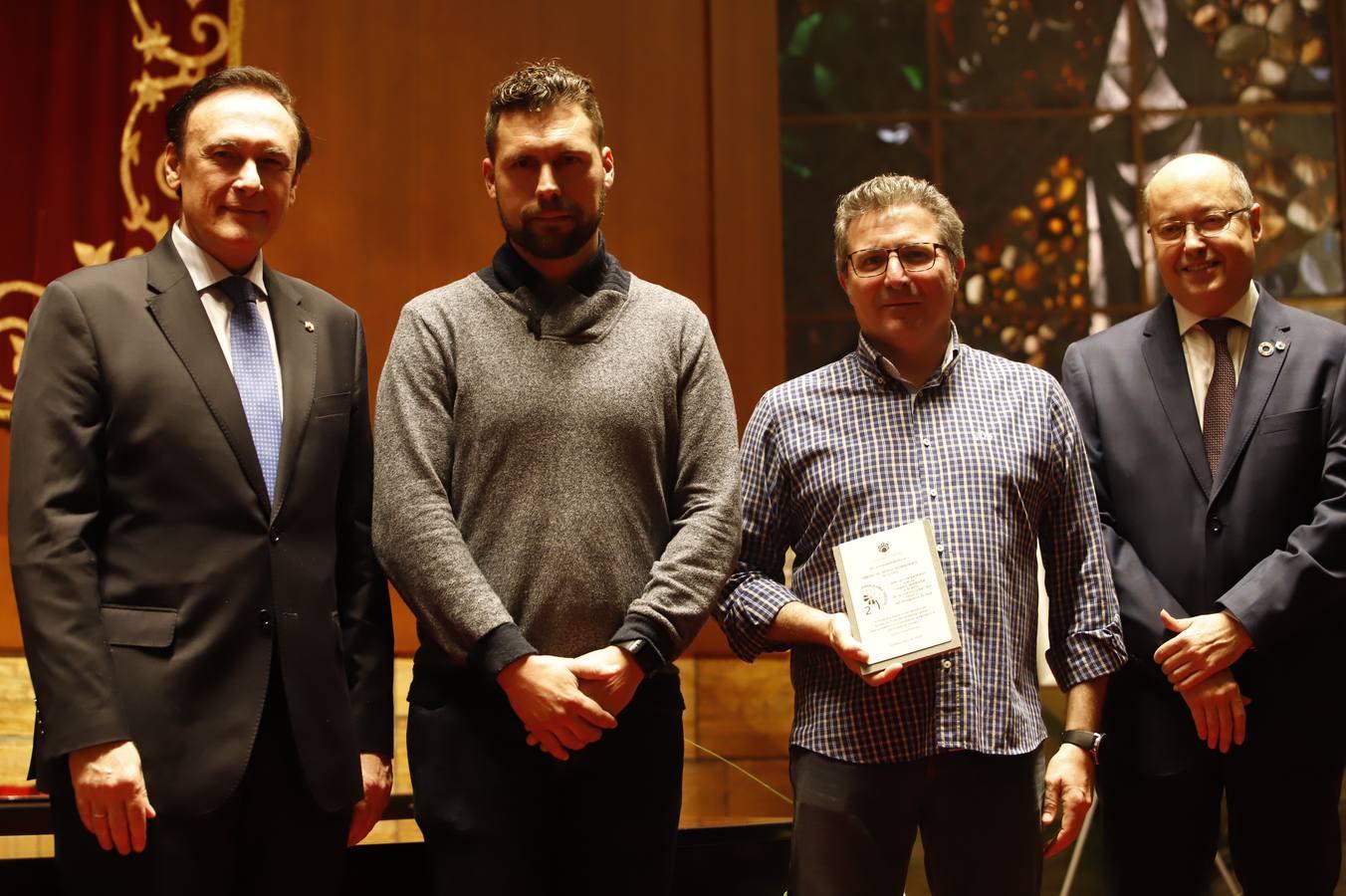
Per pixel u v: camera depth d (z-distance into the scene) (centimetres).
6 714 392
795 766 231
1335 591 235
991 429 236
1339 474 243
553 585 206
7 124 435
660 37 468
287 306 222
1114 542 254
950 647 216
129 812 186
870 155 486
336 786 203
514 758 206
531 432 211
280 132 220
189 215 217
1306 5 497
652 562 214
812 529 237
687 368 223
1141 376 262
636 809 207
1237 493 248
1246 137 491
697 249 464
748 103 471
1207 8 496
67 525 192
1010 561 230
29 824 241
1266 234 485
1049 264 484
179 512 200
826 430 240
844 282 248
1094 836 362
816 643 226
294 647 204
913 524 223
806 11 493
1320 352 252
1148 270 484
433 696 209
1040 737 229
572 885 208
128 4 446
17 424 198
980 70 493
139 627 195
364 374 230
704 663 429
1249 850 245
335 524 218
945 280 240
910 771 222
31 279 430
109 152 440
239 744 196
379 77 454
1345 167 488
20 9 440
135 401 200
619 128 464
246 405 211
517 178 219
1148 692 248
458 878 201
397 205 449
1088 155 489
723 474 218
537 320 218
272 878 201
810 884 222
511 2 462
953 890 220
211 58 449
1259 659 244
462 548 204
